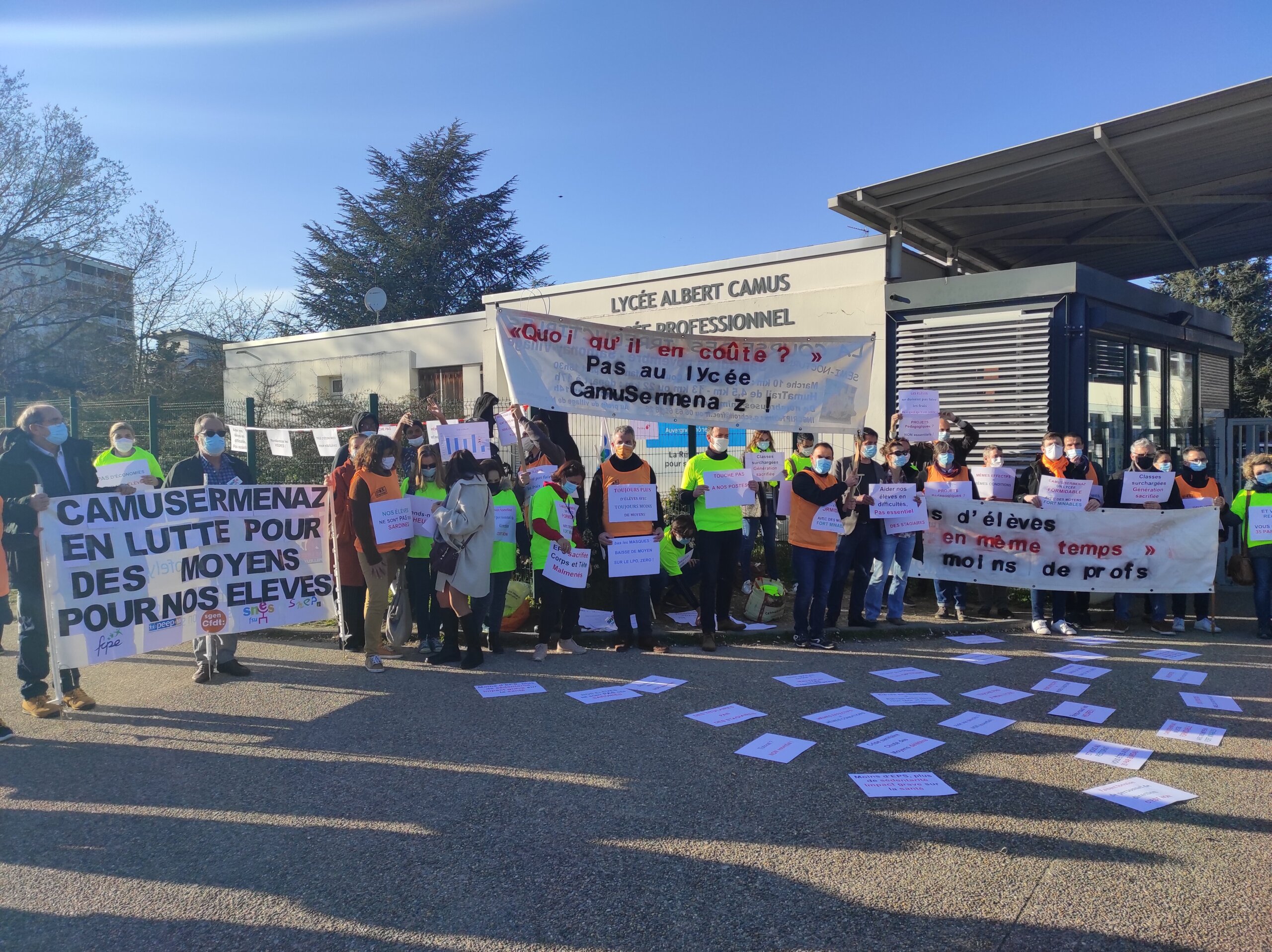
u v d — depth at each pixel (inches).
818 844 146.6
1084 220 482.3
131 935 122.6
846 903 127.8
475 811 161.2
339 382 893.2
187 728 211.3
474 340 800.9
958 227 491.5
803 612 292.2
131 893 133.8
